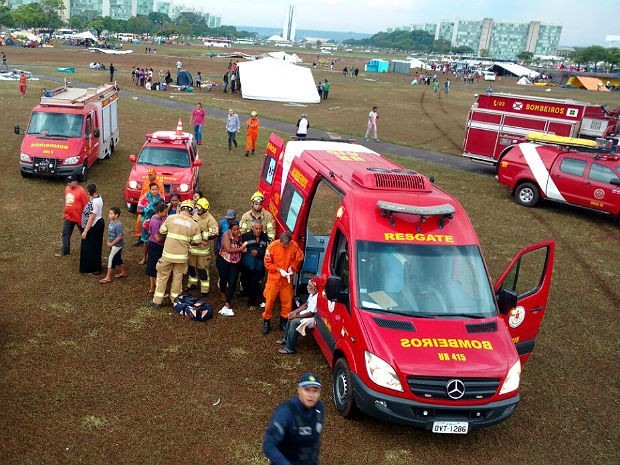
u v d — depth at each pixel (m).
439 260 7.10
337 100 46.25
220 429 6.40
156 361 7.75
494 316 6.83
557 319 10.27
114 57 82.25
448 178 21.06
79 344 8.03
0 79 42.59
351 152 10.36
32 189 15.70
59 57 73.44
